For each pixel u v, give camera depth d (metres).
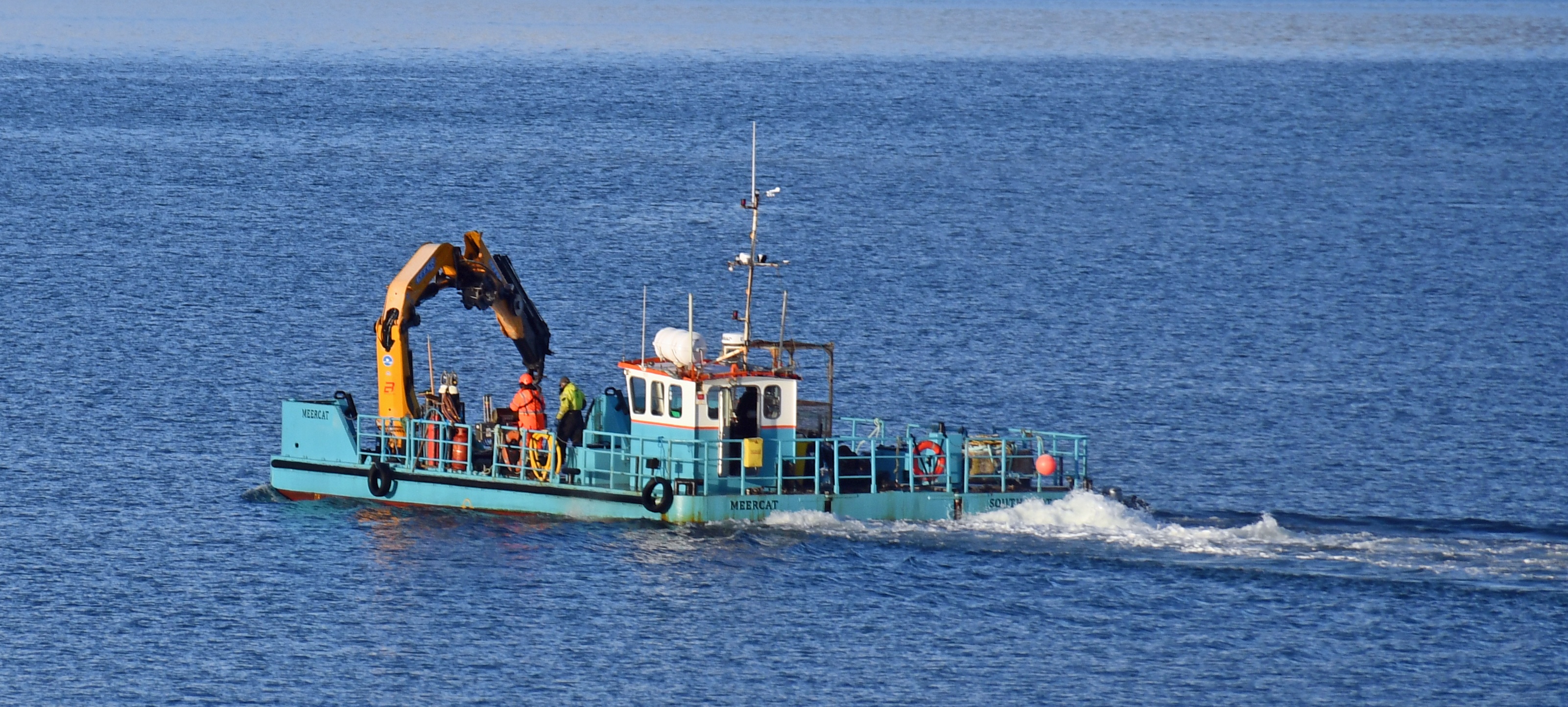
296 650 160.12
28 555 183.88
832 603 166.00
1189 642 159.50
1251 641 159.25
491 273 191.12
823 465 182.25
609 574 171.88
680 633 161.88
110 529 191.75
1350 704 149.00
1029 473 185.88
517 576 172.25
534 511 184.00
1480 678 152.88
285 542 184.25
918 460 186.50
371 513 190.50
